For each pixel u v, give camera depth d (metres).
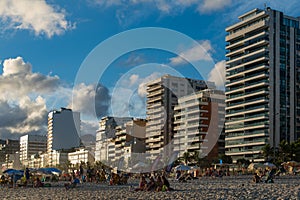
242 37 124.94
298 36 123.31
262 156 108.94
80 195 24.55
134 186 33.81
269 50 118.19
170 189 26.09
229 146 121.19
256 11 121.75
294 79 120.75
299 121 119.62
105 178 44.09
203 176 59.00
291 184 31.84
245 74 122.88
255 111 116.44
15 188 35.38
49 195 25.42
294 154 97.12
